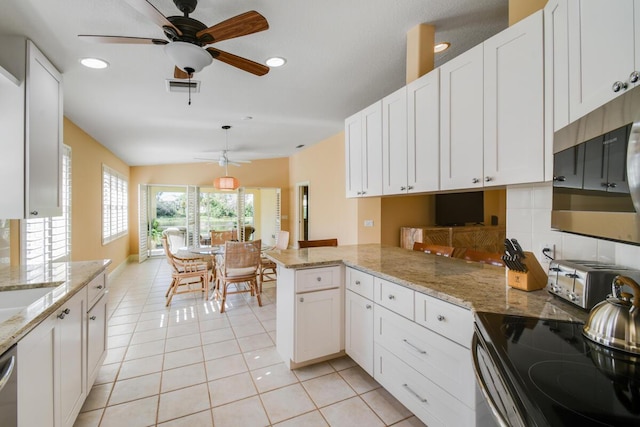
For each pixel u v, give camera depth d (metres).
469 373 1.31
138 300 4.08
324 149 5.76
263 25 1.59
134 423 1.75
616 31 0.84
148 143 4.97
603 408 0.64
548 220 1.56
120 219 6.00
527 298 1.38
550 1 1.25
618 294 0.99
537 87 1.31
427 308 1.55
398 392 1.76
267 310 3.69
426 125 1.95
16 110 1.90
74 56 2.18
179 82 2.33
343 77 2.74
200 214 7.73
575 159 1.04
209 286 4.35
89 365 1.90
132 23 1.84
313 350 2.26
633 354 0.86
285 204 7.72
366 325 2.08
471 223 5.18
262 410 1.86
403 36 2.13
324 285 2.29
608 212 0.84
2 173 1.86
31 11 1.69
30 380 1.19
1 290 1.69
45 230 2.78
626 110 0.76
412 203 4.99
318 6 1.78
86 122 3.70
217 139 5.02
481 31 2.14
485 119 1.56
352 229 4.95
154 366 2.37
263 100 3.26
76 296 1.69
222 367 2.35
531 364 0.82
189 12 1.69
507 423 0.68
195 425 1.73
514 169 1.42
